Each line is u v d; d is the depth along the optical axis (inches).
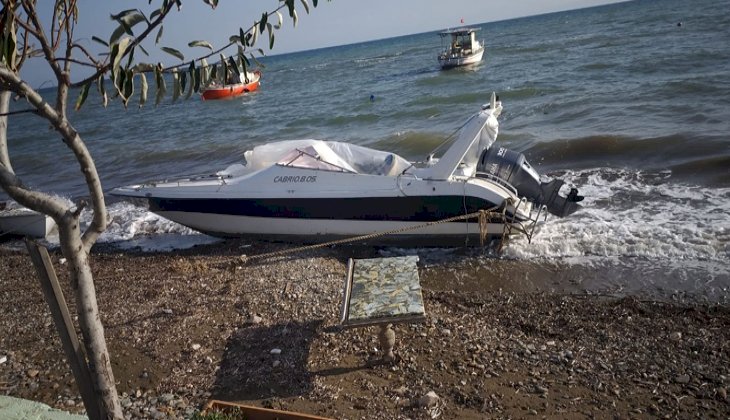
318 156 410.0
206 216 436.5
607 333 276.4
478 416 212.5
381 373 242.7
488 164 405.4
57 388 247.1
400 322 218.8
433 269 387.2
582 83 1051.3
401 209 395.9
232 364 255.4
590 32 2487.7
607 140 622.2
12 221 487.8
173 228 507.8
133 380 249.8
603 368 243.8
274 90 2022.6
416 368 245.6
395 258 266.5
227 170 466.9
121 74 123.2
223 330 286.0
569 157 612.4
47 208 132.2
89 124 1665.8
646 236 391.5
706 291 318.0
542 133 716.0
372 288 239.9
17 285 376.8
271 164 438.9
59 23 134.6
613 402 220.2
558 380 235.8
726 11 2267.5
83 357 162.6
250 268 376.2
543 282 351.6
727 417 209.0
